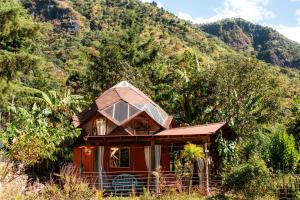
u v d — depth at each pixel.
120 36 58.97
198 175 23.80
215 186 22.83
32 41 41.75
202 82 34.97
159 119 29.42
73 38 118.38
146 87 44.59
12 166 12.22
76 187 16.00
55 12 152.00
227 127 26.20
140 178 25.17
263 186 19.09
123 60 49.34
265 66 34.72
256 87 33.56
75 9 152.00
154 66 53.12
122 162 27.92
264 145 26.95
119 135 26.22
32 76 51.56
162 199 19.69
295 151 25.12
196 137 23.92
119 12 145.75
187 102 35.72
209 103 34.34
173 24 137.88
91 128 28.44
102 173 25.77
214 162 26.03
